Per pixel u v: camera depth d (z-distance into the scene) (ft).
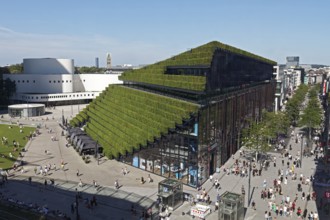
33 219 192.65
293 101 560.61
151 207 214.90
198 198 224.74
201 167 255.91
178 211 209.26
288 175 281.33
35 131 454.81
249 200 226.79
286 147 382.83
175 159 262.67
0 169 287.28
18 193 237.04
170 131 263.29
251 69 433.89
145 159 288.92
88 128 405.39
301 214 206.49
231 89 339.57
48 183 257.55
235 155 349.20
